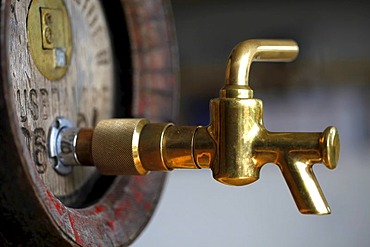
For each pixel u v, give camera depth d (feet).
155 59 2.52
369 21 4.01
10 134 1.65
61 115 2.11
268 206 4.04
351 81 4.04
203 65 3.94
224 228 3.99
